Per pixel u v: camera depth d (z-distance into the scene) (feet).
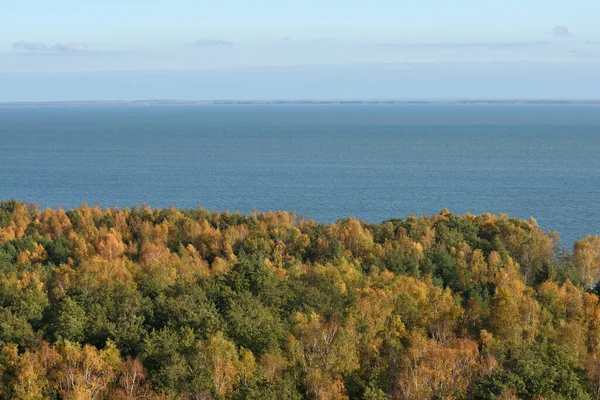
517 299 261.44
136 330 214.28
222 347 190.70
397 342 216.95
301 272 321.11
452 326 240.32
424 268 365.81
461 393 185.06
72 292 262.67
